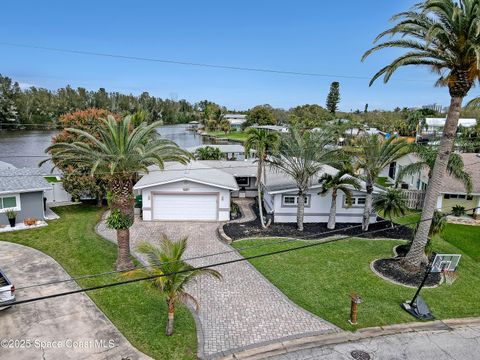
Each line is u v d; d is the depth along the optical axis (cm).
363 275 1641
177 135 10125
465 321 1325
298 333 1206
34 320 1215
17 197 2123
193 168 2738
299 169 2144
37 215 2209
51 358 1034
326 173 2356
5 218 2102
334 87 11075
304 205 2372
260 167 2175
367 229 2256
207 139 8875
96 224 2245
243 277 1592
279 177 2673
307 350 1123
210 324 1237
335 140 2417
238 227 2267
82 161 1533
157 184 2302
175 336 1157
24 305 1298
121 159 1444
